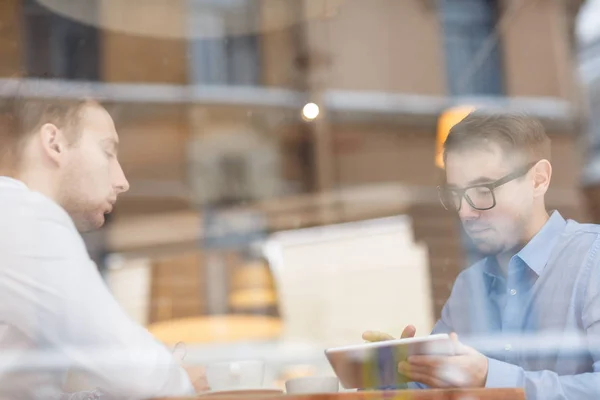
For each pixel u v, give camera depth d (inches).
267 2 78.7
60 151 48.7
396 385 38.0
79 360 40.8
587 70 94.6
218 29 82.3
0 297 41.6
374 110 135.2
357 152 138.3
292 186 140.4
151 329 77.4
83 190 49.5
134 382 40.0
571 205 52.9
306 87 140.3
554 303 45.9
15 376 40.4
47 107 49.1
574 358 43.9
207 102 131.7
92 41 107.4
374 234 116.6
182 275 106.7
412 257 105.3
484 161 49.9
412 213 120.3
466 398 34.9
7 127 47.9
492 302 48.3
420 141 128.3
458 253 51.9
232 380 42.2
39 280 42.2
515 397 35.2
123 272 104.7
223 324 84.4
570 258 46.7
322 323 102.2
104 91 96.0
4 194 44.1
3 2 98.6
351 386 38.6
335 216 128.8
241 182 135.7
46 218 43.9
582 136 73.0
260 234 123.8
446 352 38.0
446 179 52.2
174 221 118.3
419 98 127.8
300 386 38.1
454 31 119.1
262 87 136.4
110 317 42.6
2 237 42.3
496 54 107.5
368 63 135.7
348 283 108.9
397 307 99.4
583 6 98.3
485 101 101.6
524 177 49.6
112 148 52.1
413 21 125.4
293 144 144.0
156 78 122.0
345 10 132.6
